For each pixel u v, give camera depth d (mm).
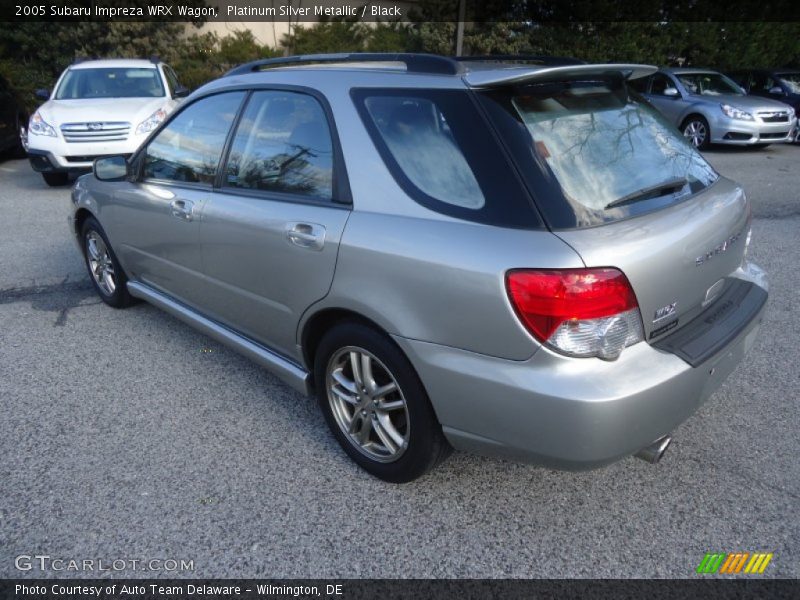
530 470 2920
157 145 3852
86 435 3182
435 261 2301
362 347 2666
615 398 2113
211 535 2533
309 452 3066
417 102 2533
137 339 4281
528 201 2203
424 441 2570
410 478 2740
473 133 2348
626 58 17594
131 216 4027
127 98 9172
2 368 3865
